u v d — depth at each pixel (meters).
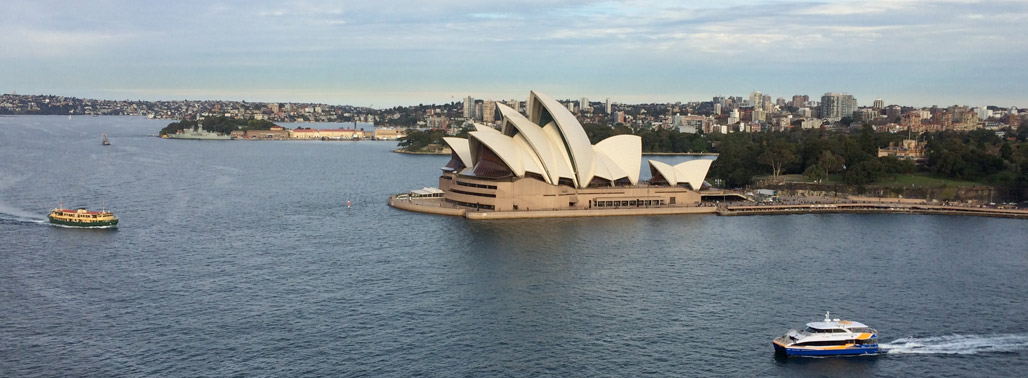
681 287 138.00
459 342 108.62
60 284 134.88
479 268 149.75
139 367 98.56
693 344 109.75
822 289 138.25
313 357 102.38
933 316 123.88
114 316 117.50
